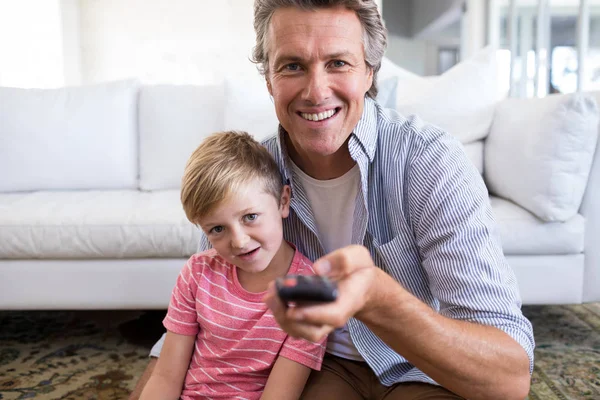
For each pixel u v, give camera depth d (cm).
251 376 100
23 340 193
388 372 100
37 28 383
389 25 726
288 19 88
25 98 239
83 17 441
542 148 171
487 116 211
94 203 198
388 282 67
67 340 193
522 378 78
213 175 97
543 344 182
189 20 445
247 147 104
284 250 107
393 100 192
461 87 211
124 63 449
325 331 56
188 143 235
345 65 90
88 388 155
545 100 180
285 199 107
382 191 99
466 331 74
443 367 74
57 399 149
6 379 161
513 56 452
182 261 183
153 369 115
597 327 196
